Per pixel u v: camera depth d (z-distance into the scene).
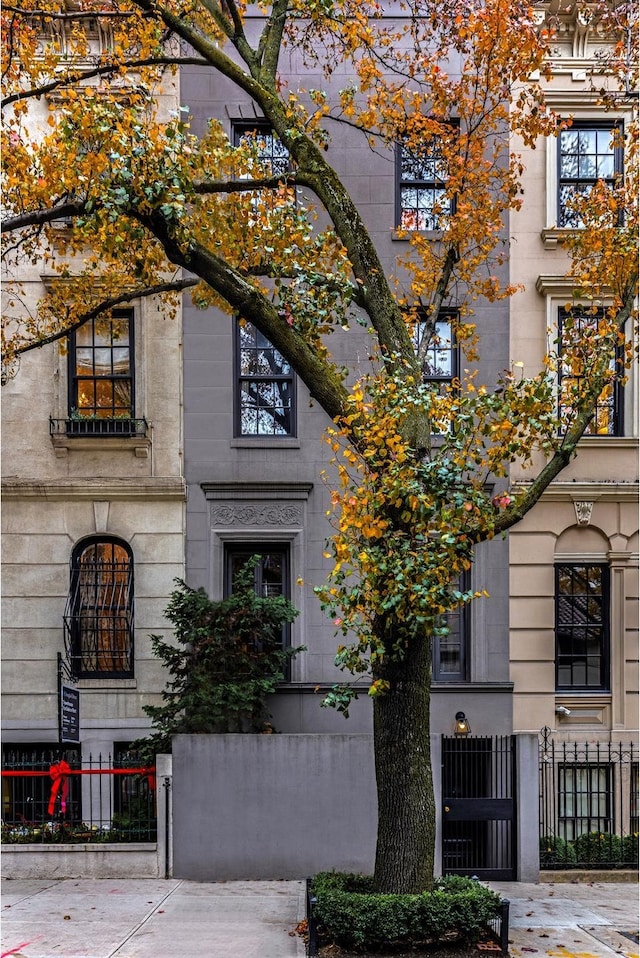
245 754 9.58
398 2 12.02
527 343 12.00
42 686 11.44
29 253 10.48
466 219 8.82
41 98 11.73
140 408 11.82
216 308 11.95
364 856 9.45
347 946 6.78
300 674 11.41
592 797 11.52
